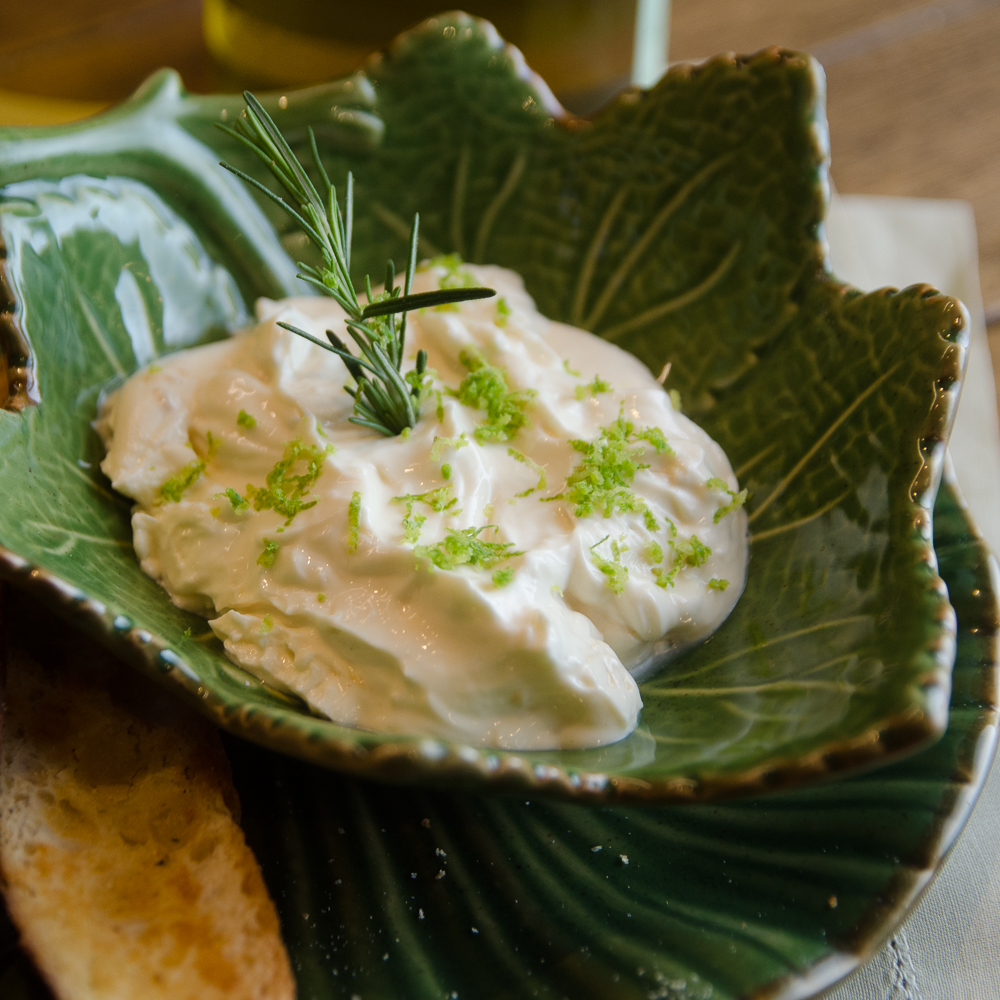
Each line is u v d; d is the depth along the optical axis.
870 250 0.40
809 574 0.30
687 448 0.31
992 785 0.30
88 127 0.32
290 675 0.28
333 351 0.29
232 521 0.30
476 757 0.25
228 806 0.28
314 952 0.27
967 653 0.29
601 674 0.28
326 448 0.30
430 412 0.31
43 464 0.30
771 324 0.33
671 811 0.29
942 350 0.29
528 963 0.27
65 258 0.31
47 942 0.26
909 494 0.28
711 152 0.33
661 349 0.34
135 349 0.33
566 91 0.40
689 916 0.27
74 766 0.29
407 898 0.28
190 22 0.45
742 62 0.33
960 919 0.29
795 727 0.27
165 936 0.27
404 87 0.34
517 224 0.35
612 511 0.30
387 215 0.35
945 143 0.44
